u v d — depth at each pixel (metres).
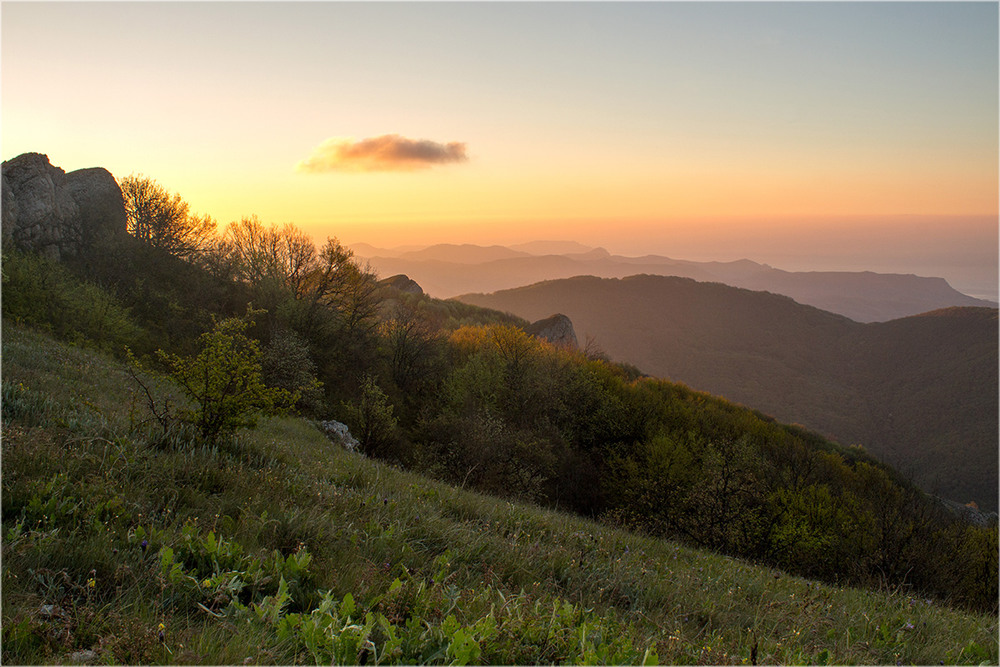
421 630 3.39
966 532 22.61
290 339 27.47
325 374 32.19
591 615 4.44
